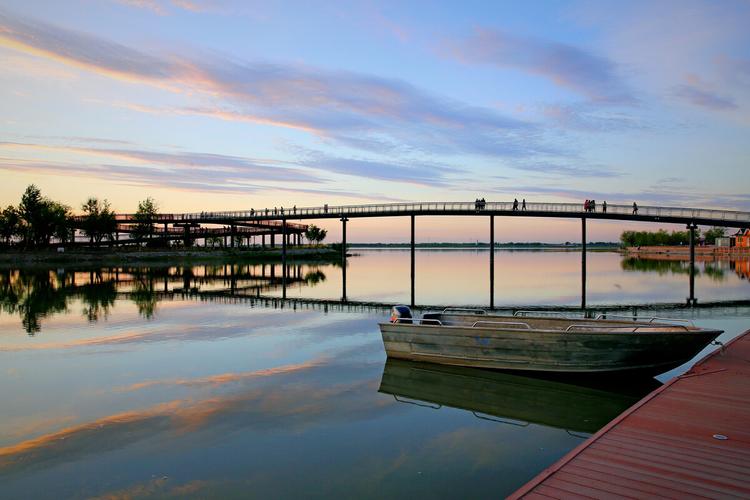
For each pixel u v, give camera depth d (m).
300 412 11.34
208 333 20.83
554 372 14.30
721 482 6.02
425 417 11.09
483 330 14.99
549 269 70.56
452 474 8.27
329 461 8.78
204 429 10.27
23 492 7.79
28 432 10.16
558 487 5.91
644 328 15.29
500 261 101.88
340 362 16.03
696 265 77.06
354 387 13.35
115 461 8.82
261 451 9.22
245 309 28.50
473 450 9.27
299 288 42.66
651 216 40.69
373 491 7.69
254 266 77.25
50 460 8.88
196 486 7.91
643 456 6.80
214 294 36.59
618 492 5.78
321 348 18.02
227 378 14.08
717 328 21.86
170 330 21.48
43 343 18.70
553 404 12.15
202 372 14.70
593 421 10.91
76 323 23.22
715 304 30.94
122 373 14.56
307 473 8.33
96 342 18.91
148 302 31.31
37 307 28.55
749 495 5.70
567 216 41.28
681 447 7.09
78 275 53.19
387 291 40.12
